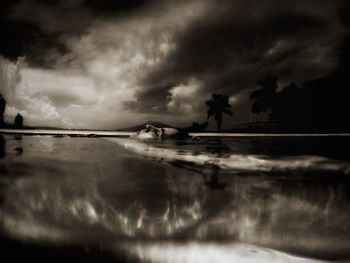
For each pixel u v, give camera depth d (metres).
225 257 1.64
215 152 6.68
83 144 9.96
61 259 1.53
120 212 2.23
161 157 5.80
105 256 1.60
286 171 3.94
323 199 2.61
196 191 2.85
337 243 1.80
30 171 3.91
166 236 1.87
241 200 2.58
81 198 2.57
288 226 2.05
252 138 17.27
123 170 4.08
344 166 4.20
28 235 1.83
